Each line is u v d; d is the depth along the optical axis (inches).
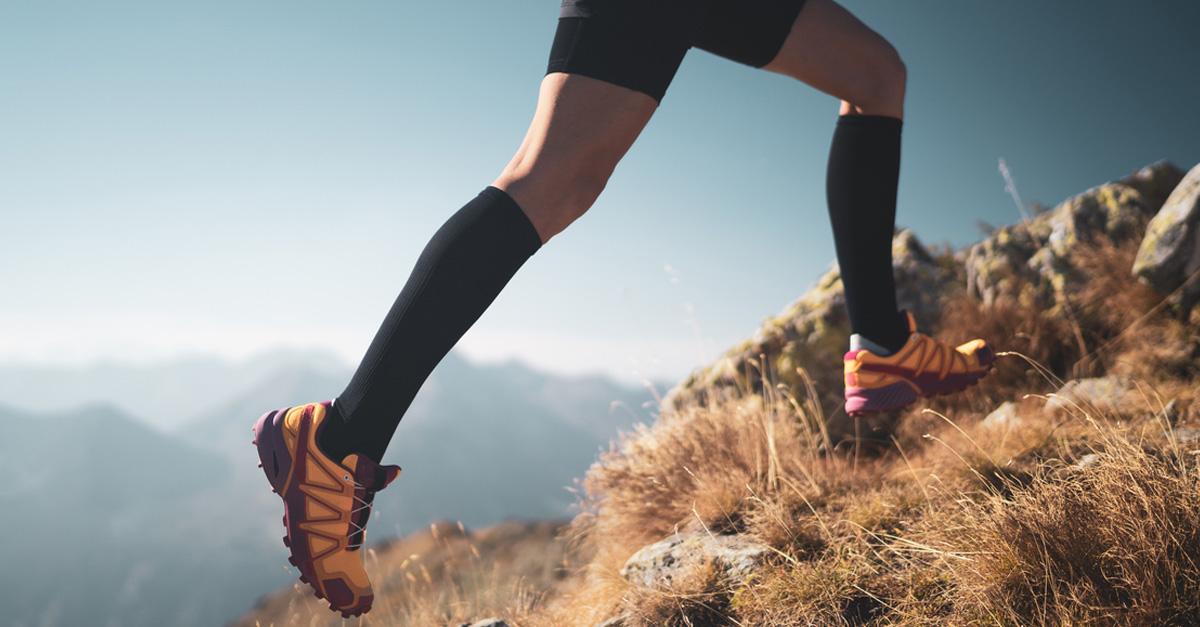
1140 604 39.8
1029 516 48.0
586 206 45.9
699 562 65.8
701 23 47.9
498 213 42.8
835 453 94.7
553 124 44.4
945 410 106.5
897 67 60.0
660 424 102.3
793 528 66.3
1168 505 43.9
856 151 62.3
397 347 42.0
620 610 65.9
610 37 44.0
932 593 50.3
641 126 46.0
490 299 43.3
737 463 87.7
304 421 43.1
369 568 116.7
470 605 86.4
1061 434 71.3
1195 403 75.0
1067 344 113.9
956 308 129.9
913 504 65.2
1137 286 108.9
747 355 128.8
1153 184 131.7
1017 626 42.1
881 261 63.7
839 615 51.4
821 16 56.2
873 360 64.2
